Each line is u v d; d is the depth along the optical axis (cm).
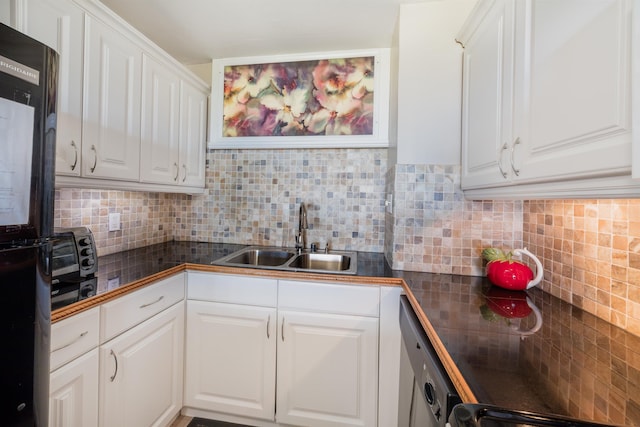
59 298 100
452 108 147
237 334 149
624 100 56
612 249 92
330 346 141
